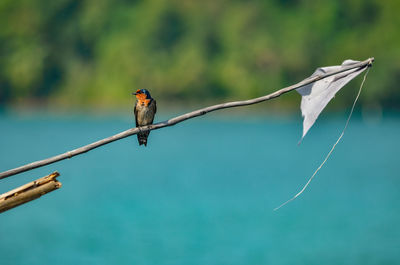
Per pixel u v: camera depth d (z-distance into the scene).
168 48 85.25
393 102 79.00
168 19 85.31
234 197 33.03
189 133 75.88
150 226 25.45
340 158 50.34
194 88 83.00
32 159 46.69
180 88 83.12
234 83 81.75
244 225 25.28
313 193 33.84
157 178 41.03
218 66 83.19
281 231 24.02
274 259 19.56
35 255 20.72
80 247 21.77
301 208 29.41
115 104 83.81
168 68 83.81
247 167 45.75
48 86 87.25
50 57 87.31
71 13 90.25
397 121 78.25
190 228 24.94
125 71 84.50
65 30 88.94
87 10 89.62
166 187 37.16
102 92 84.75
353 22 85.00
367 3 84.69
